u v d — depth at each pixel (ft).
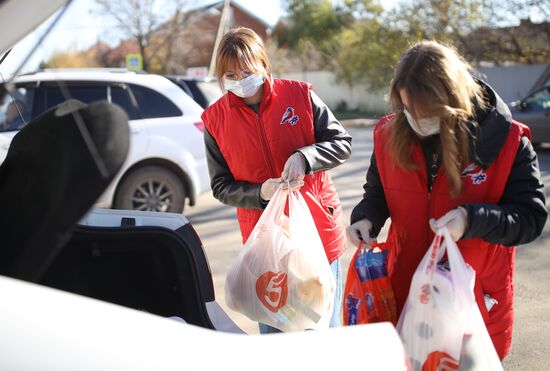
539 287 15.08
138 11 44.04
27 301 3.90
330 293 7.57
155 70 55.21
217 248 18.93
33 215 3.89
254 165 8.27
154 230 7.85
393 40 84.43
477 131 5.69
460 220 5.59
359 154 40.57
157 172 20.25
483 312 6.05
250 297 7.57
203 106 23.72
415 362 5.68
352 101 94.32
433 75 5.48
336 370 4.43
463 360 5.53
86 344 3.87
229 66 7.80
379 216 6.65
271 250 7.51
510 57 76.48
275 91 8.23
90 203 3.72
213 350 4.24
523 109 38.65
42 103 18.60
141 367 3.91
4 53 5.17
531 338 12.34
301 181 7.72
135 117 20.02
